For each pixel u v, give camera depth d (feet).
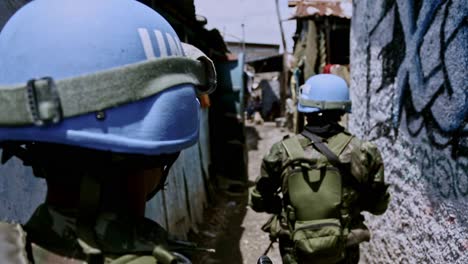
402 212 8.20
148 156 1.88
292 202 6.04
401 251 8.24
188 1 13.09
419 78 7.29
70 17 1.72
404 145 8.10
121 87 1.66
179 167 12.34
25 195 4.83
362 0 11.28
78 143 1.62
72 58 1.65
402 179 8.23
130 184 1.88
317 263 5.81
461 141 5.69
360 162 5.98
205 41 19.60
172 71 1.83
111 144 1.65
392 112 8.81
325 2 24.93
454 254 5.93
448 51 6.08
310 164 5.96
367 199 6.37
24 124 1.59
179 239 2.08
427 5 6.90
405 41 8.02
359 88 11.65
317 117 6.22
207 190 16.93
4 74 1.73
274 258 11.87
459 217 5.77
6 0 4.67
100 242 1.72
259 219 15.35
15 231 1.71
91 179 1.75
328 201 5.86
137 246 1.77
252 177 22.61
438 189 6.50
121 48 1.71
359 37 11.62
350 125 12.85
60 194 1.82
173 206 11.31
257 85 64.44
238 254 12.19
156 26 1.92
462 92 5.65
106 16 1.75
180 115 1.83
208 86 2.18
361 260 11.25
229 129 20.74
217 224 14.79
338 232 5.72
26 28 1.74
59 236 1.75
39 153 1.83
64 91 1.58
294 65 30.48
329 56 25.14
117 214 1.81
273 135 40.24
